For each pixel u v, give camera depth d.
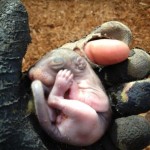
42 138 0.19
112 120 0.20
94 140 0.19
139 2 0.57
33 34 0.52
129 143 0.19
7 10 0.18
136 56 0.20
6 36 0.18
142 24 0.54
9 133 0.17
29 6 0.56
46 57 0.20
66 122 0.19
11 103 0.18
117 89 0.20
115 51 0.20
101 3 0.57
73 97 0.19
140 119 0.19
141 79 0.20
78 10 0.56
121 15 0.56
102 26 0.21
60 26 0.53
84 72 0.20
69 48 0.21
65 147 0.20
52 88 0.19
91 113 0.19
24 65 0.47
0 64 0.18
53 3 0.56
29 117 0.19
